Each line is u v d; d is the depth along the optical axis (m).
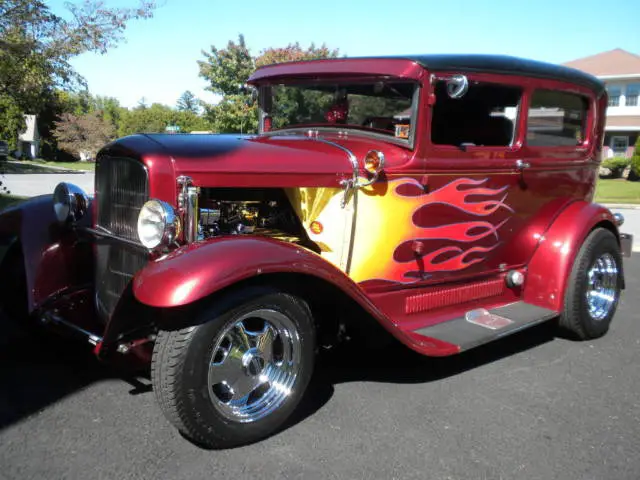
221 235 3.16
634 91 31.00
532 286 4.43
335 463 2.70
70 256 3.76
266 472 2.61
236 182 3.10
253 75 4.37
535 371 3.93
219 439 2.71
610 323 5.02
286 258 2.75
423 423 3.12
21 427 2.92
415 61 3.46
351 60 3.74
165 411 2.62
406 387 3.57
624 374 3.91
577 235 4.34
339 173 3.38
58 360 3.80
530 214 4.39
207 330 2.58
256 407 2.85
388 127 3.63
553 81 4.30
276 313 2.82
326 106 3.93
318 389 3.51
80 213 3.73
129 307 2.81
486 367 3.97
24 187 17.62
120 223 3.25
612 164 29.41
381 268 3.63
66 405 3.17
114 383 3.47
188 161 3.02
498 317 4.02
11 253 3.96
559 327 4.54
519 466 2.73
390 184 3.49
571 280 4.37
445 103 3.63
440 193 3.73
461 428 3.08
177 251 2.70
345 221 3.45
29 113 11.68
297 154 3.35
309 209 3.49
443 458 2.78
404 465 2.71
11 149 38.50
